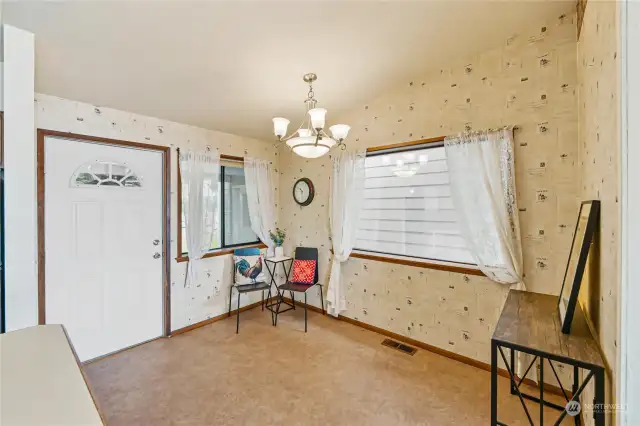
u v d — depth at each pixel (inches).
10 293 60.1
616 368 38.9
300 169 153.0
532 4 73.8
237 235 150.4
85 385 32.3
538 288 83.4
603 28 49.6
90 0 61.9
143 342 114.1
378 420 73.9
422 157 110.7
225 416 75.1
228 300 141.3
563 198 78.9
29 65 62.4
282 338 118.3
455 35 84.0
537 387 84.4
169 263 120.0
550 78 80.2
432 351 106.3
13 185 60.3
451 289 101.2
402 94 111.5
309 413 76.3
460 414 75.8
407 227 115.6
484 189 89.9
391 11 73.5
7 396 29.9
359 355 104.8
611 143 44.6
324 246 143.3
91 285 101.4
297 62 91.6
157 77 91.6
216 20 71.2
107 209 104.9
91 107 100.0
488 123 91.3
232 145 142.2
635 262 35.6
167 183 119.3
